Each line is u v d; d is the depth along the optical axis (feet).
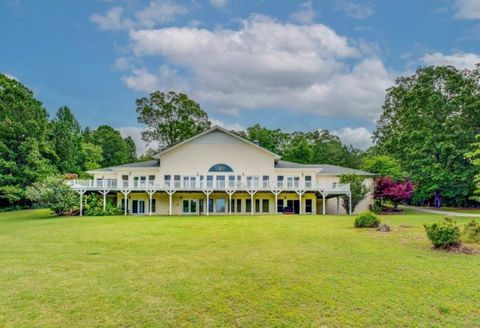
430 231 40.37
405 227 61.16
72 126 219.00
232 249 40.65
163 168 114.01
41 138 150.71
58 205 98.84
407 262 32.94
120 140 238.48
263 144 200.75
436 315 20.21
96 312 20.70
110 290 24.71
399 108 171.53
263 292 24.16
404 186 112.78
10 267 31.71
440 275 28.27
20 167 137.49
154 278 27.78
